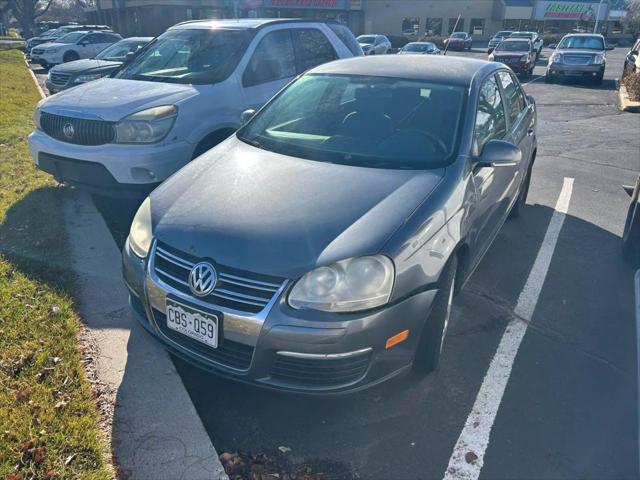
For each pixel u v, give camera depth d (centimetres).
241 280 260
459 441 281
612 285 451
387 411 300
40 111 523
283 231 270
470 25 5238
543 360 349
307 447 275
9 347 322
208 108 518
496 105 431
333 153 350
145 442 266
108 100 499
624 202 661
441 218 296
